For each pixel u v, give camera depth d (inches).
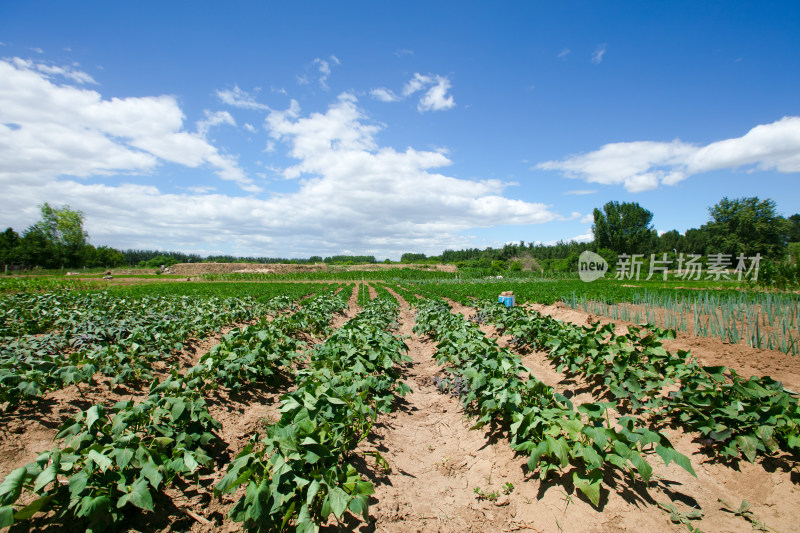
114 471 130.0
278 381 290.2
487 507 164.2
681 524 143.8
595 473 147.8
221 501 153.0
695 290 914.1
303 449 141.8
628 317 498.0
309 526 123.2
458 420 254.5
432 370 371.9
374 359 272.7
